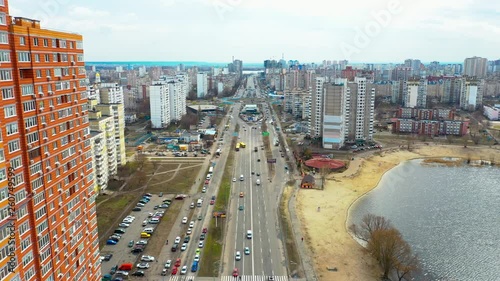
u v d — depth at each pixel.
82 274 121.25
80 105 118.75
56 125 105.69
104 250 176.25
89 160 126.00
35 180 96.81
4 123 85.88
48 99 101.94
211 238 187.38
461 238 195.25
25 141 93.19
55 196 105.44
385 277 159.62
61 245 108.56
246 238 188.50
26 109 93.75
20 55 91.25
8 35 87.94
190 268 162.12
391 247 159.50
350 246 184.25
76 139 116.75
